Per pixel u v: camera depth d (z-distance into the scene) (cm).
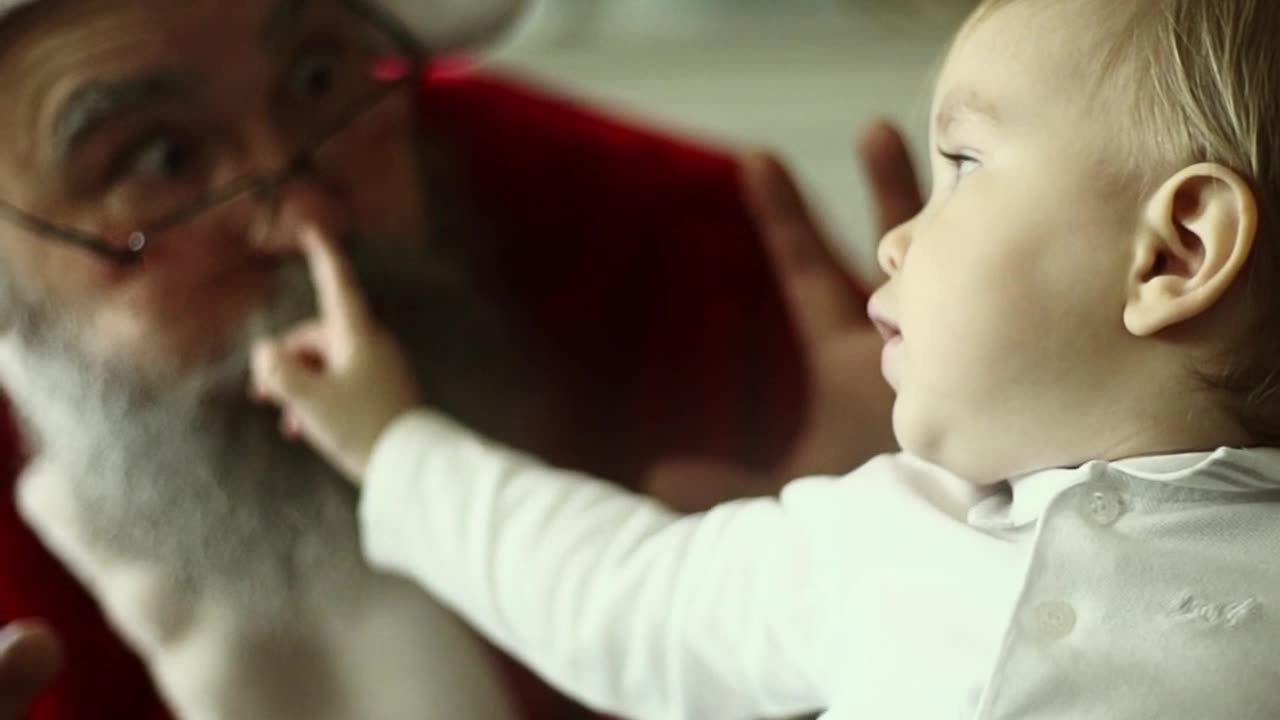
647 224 115
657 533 73
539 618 73
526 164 116
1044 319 57
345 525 95
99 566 96
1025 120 58
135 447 93
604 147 121
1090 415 57
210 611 95
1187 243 55
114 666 99
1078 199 56
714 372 105
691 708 70
